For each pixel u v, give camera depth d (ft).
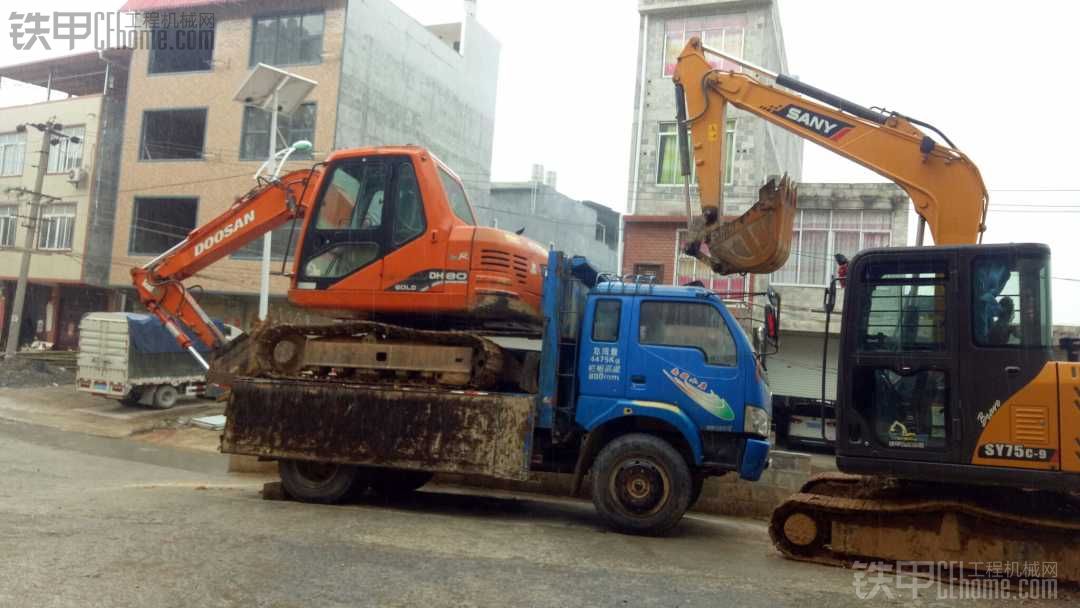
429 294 27.66
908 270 23.00
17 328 92.12
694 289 27.20
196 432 59.26
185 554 19.12
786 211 27.71
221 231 33.27
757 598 18.52
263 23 92.79
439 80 106.93
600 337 27.17
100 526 21.80
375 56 93.45
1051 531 21.36
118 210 97.66
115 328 65.51
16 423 58.95
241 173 91.61
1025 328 21.36
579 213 122.52
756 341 28.14
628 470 25.72
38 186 94.43
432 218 28.14
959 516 22.20
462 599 16.92
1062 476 20.39
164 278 33.83
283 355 29.45
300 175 32.45
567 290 28.32
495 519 28.17
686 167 30.17
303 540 21.47
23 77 118.62
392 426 27.14
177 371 68.69
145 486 33.63
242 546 20.30
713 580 20.01
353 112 89.66
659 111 72.28
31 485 34.19
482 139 118.42
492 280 27.27
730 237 28.19
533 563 20.52
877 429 22.65
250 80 57.67
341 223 29.19
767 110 28.58
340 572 18.43
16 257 109.91
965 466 21.42
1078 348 22.49
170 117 97.35
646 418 26.71
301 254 29.43
